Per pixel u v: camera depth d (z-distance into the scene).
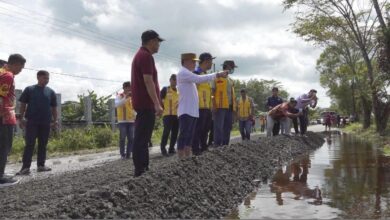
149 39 6.74
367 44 26.03
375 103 24.08
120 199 5.23
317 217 5.50
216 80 10.79
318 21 28.20
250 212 5.98
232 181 7.90
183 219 5.55
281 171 10.08
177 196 6.02
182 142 8.30
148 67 6.55
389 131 22.08
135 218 5.01
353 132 30.75
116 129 22.86
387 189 7.19
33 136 9.66
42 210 5.07
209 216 5.92
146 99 6.62
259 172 9.61
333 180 8.30
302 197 6.78
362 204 6.13
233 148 10.50
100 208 4.94
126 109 12.41
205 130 10.18
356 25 26.17
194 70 8.98
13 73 8.24
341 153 14.09
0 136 7.62
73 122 20.77
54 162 12.13
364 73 33.91
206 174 7.45
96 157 13.46
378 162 11.05
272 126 17.59
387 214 5.56
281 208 6.09
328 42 31.22
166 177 6.31
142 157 6.66
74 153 15.20
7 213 5.46
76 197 5.25
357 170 9.61
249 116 17.02
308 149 16.16
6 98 7.68
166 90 12.37
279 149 13.69
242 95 17.08
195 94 8.41
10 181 7.74
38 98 9.85
